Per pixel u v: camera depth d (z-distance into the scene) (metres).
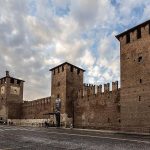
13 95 96.31
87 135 36.50
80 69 73.31
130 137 33.19
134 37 46.62
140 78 43.97
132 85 45.31
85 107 62.94
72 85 70.69
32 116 86.12
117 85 52.84
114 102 52.97
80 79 73.06
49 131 46.66
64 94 69.31
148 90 42.03
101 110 56.75
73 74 71.50
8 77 96.19
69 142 26.53
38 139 29.98
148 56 43.16
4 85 96.75
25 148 21.52
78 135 36.41
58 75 73.12
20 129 53.59
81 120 64.06
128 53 47.34
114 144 24.47
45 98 78.75
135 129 43.31
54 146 23.02
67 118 67.88
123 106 46.50
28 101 92.19
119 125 50.84
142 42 44.75
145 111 42.00
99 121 57.00
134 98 44.44
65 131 47.19
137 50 45.53
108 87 55.38
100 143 25.39
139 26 45.62
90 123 60.19
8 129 53.22
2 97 97.00
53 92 74.56
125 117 45.75
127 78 46.62
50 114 74.06
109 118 53.94
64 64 70.88
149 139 30.05
